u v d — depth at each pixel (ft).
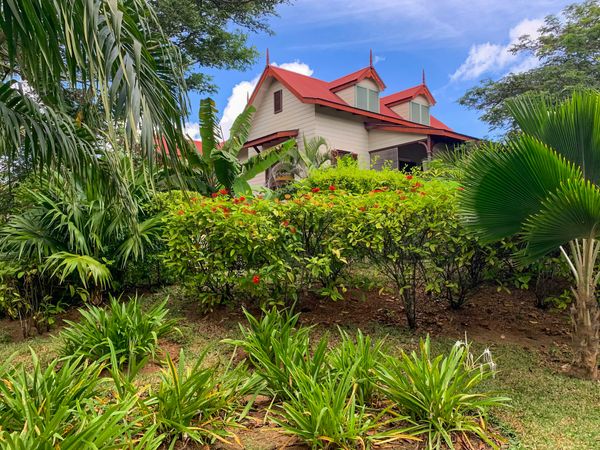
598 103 10.68
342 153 51.44
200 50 43.78
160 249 20.30
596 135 10.75
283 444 8.34
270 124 55.06
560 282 16.71
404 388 8.98
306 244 15.40
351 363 10.01
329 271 14.30
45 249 17.12
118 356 12.26
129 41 9.63
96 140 13.92
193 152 12.32
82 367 11.15
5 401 8.36
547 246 10.73
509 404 9.95
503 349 13.37
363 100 55.98
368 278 16.12
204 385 9.42
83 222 18.42
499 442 8.44
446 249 14.62
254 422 9.20
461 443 8.32
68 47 8.33
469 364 10.98
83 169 13.56
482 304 17.01
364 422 8.62
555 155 9.64
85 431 6.73
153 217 20.15
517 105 12.28
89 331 12.70
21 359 14.38
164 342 14.30
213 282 16.38
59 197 17.99
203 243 16.19
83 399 8.68
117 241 19.54
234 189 29.22
